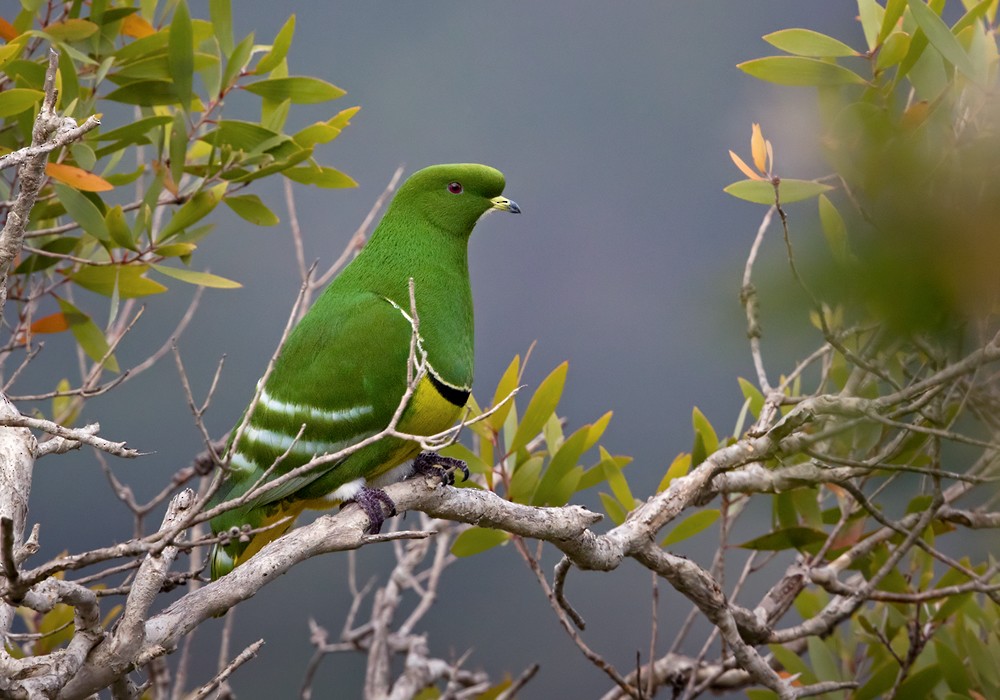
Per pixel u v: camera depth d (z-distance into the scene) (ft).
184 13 33.47
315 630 42.42
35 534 17.24
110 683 18.98
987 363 19.49
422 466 31.22
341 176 37.29
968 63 24.45
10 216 22.66
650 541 28.48
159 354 37.47
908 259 9.76
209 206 34.60
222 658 36.37
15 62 32.09
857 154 10.75
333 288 32.14
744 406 34.60
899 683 32.60
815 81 28.27
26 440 24.99
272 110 36.99
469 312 32.22
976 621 35.22
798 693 29.78
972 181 9.76
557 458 33.09
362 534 23.17
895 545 33.65
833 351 30.37
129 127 33.01
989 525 28.81
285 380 30.14
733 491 30.53
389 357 29.68
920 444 30.71
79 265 34.63
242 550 30.35
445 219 32.07
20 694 17.16
